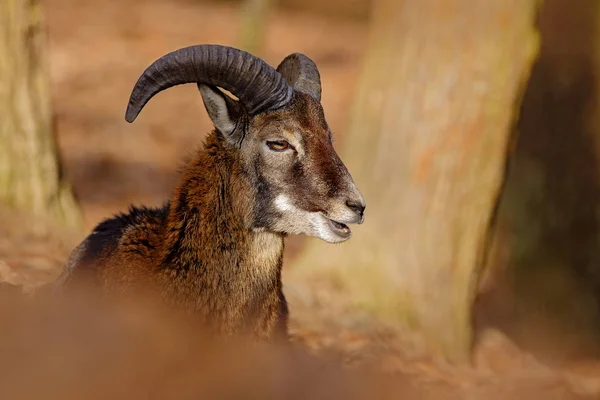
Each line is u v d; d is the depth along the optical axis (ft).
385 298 135.74
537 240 208.64
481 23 133.18
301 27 386.73
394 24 137.39
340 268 139.64
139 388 78.74
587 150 209.97
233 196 85.25
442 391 113.09
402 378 110.22
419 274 135.85
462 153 134.31
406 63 135.85
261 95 84.38
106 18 351.05
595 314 207.31
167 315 82.69
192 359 82.17
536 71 210.18
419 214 135.33
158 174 231.71
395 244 136.46
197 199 84.43
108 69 290.56
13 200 136.05
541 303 207.00
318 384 96.07
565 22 209.26
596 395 138.62
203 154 85.92
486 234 138.82
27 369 75.87
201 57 82.79
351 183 86.48
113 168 228.63
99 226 90.12
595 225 209.05
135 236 84.84
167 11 379.35
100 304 83.10
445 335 136.77
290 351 93.81
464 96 133.69
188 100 278.67
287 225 86.58
